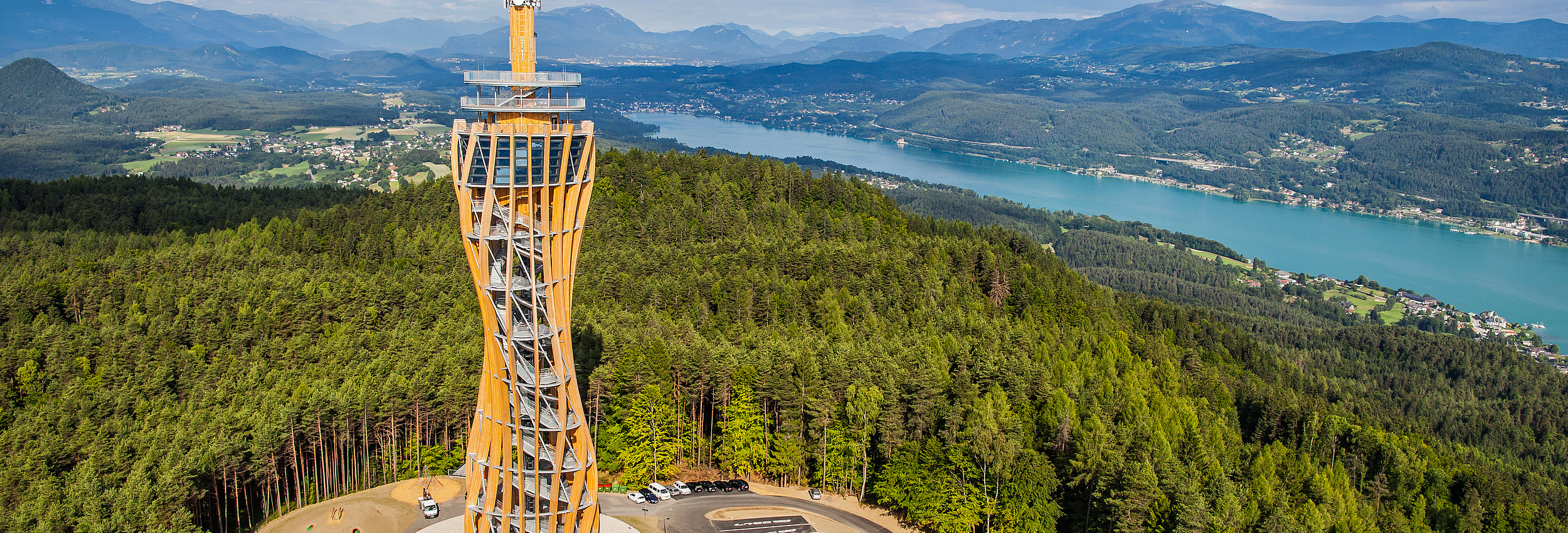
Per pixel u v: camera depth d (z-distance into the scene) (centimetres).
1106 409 10994
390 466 10369
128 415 10069
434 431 10650
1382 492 10950
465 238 6253
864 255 16900
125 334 12019
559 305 6594
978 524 9200
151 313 13362
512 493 6944
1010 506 8931
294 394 9988
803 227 19838
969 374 11450
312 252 17625
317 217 19525
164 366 11156
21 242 17788
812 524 9394
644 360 10419
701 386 10650
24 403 10981
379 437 10138
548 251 6391
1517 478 13912
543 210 6294
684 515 9419
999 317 15750
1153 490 8375
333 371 11031
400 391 10112
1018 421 10062
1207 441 10794
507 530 6938
